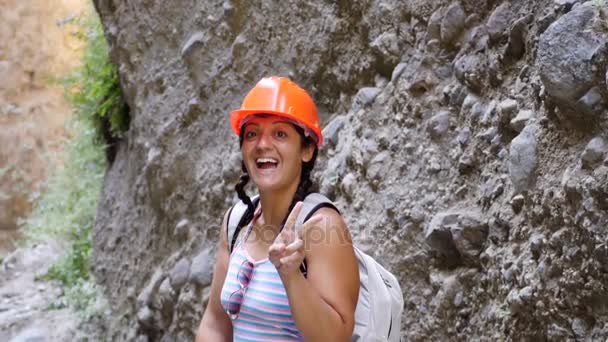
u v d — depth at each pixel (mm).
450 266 3184
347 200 3807
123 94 6363
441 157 3338
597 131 2432
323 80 4328
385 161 3609
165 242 5434
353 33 4121
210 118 5043
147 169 5441
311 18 4395
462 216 3055
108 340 5797
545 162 2664
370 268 2191
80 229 6957
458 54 3404
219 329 2342
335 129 4082
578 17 2461
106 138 6953
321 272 2018
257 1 4727
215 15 5023
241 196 2291
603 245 2270
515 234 2781
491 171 3035
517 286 2705
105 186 6660
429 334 3195
